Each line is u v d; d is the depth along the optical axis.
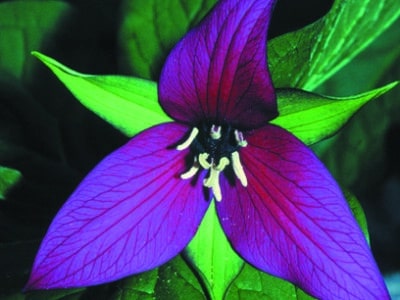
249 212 0.17
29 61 0.22
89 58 0.22
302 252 0.16
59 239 0.15
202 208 0.17
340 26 0.18
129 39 0.20
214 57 0.15
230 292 0.18
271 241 0.17
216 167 0.17
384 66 0.25
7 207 0.21
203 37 0.15
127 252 0.16
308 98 0.16
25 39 0.22
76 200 0.15
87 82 0.15
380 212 0.32
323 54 0.18
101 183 0.16
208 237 0.17
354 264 0.16
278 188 0.17
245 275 0.19
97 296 0.19
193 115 0.17
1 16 0.22
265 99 0.16
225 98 0.16
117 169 0.16
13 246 0.20
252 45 0.15
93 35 0.22
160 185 0.17
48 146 0.23
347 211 0.16
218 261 0.17
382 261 0.30
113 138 0.23
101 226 0.16
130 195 0.16
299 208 0.16
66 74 0.15
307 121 0.16
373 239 0.31
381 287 0.15
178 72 0.15
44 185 0.22
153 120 0.16
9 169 0.21
